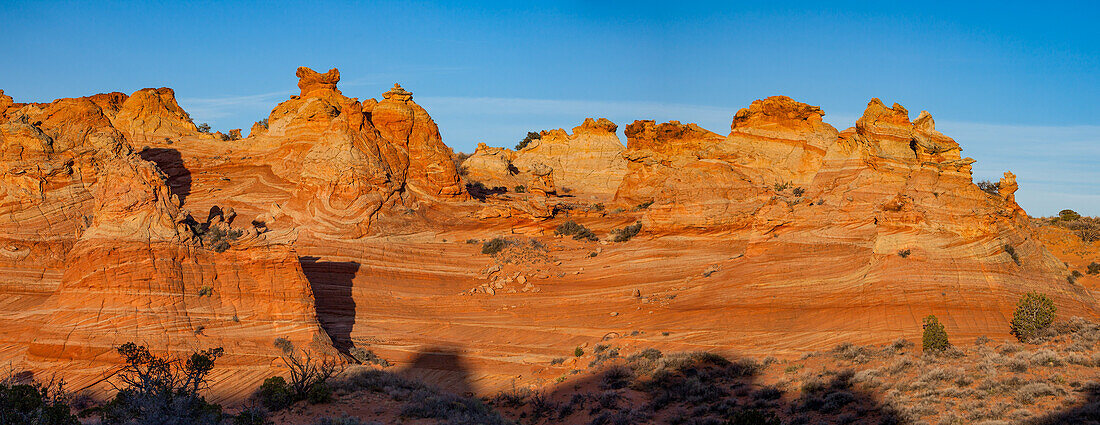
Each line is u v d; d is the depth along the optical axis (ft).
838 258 215.72
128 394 137.69
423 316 241.55
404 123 331.77
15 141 288.51
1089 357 139.33
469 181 389.19
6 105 372.99
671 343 198.70
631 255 269.03
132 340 186.29
